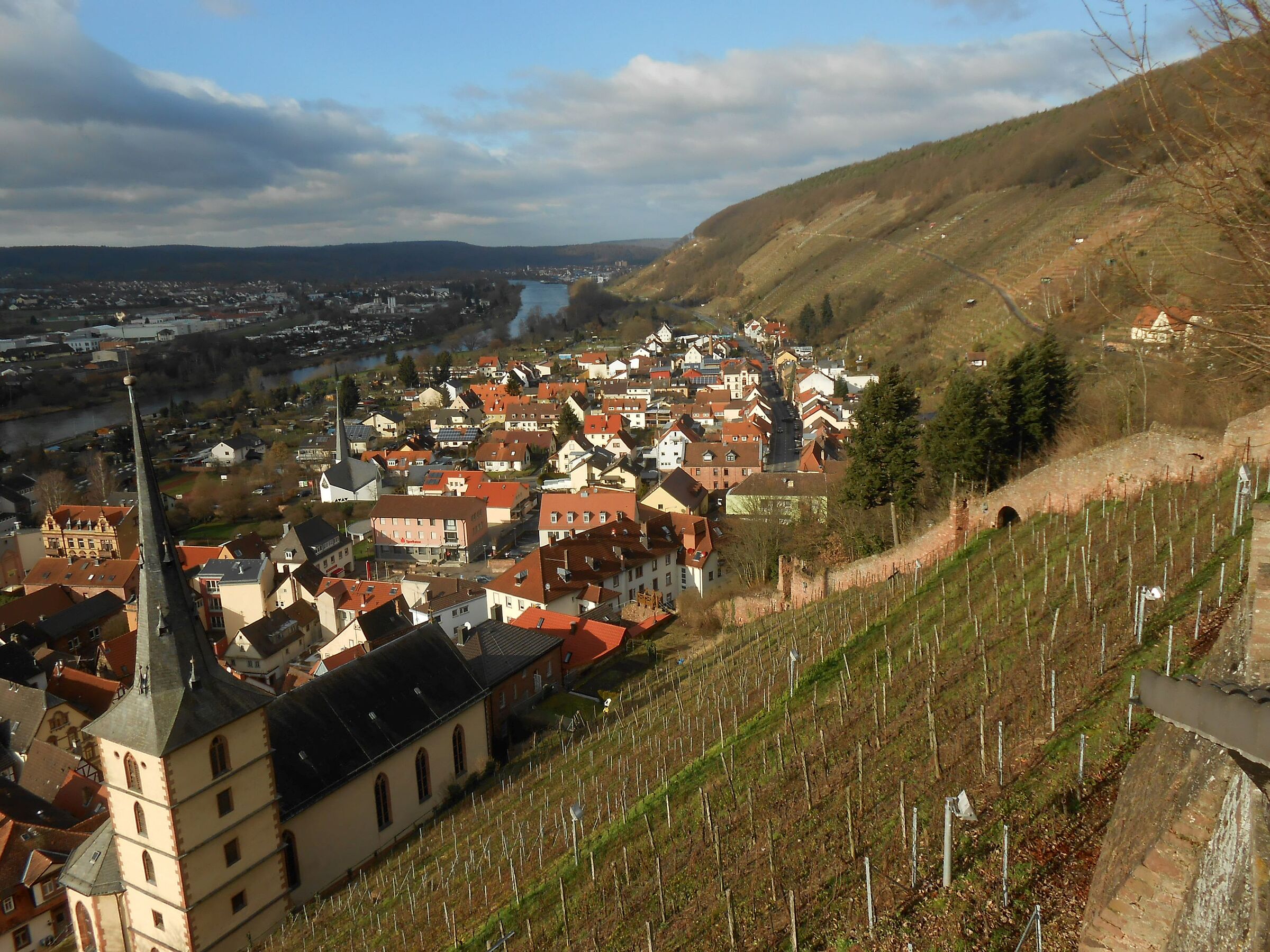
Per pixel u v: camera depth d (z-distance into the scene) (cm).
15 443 18162
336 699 4919
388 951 3556
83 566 11256
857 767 3241
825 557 7212
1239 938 1332
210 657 3928
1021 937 2034
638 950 2764
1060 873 2208
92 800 6488
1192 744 1880
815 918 2473
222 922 3912
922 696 3581
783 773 3453
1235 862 1423
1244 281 1673
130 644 8919
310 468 16512
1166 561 3688
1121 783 2348
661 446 15475
